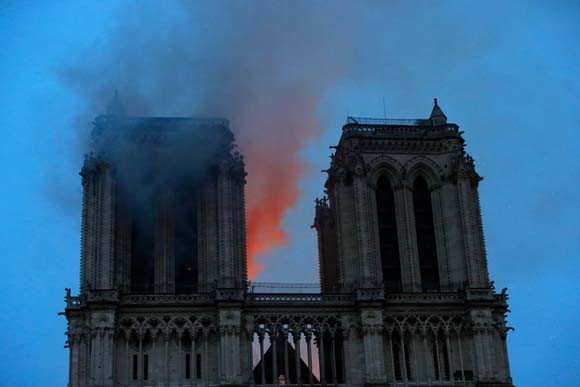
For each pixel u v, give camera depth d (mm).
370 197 121312
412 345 114062
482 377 112188
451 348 114625
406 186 122250
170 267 115188
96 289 108312
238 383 107125
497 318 117062
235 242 113875
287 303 113188
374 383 109562
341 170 121750
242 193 117062
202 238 116188
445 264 119625
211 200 117312
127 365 108125
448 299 116250
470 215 119688
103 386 104812
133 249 116438
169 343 109562
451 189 122312
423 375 113000
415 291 117625
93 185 114750
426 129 125562
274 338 111750
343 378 113312
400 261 120062
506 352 116125
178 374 108438
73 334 109375
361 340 112812
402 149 124000
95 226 112312
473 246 118125
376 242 119562
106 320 107250
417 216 123062
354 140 122875
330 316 113875
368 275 115062
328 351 118062
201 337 110438
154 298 110562
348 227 119625
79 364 108125
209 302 110812
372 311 112625
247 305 112062
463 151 124000
